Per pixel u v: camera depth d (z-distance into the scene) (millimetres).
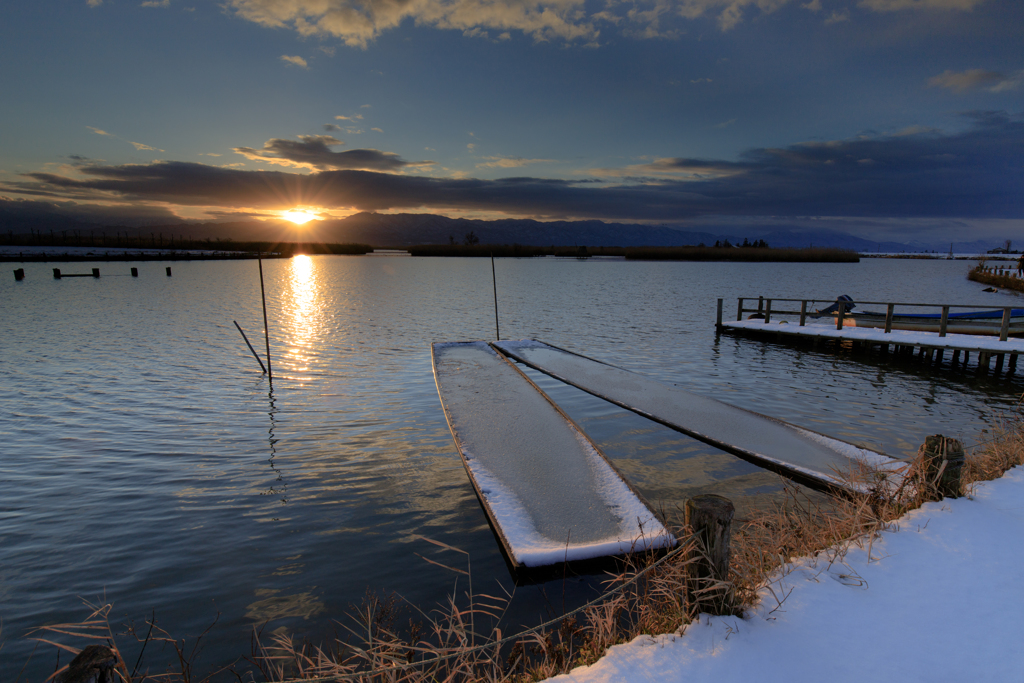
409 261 101312
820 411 9641
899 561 3400
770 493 5891
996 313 15961
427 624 3848
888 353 15492
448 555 4863
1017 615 2807
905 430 8492
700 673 2447
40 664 3539
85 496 6129
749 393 10977
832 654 2543
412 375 12664
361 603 4152
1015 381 12180
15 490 6277
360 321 22562
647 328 20812
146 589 4379
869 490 4621
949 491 4367
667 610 3172
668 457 7188
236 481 6574
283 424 8898
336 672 2979
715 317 24156
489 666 3248
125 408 9820
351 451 7629
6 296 31000
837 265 98500
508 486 5410
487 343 14727
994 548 3521
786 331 17172
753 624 2818
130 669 3436
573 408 9758
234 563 4758
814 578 3250
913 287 42719
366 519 5598
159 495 6172
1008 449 5574
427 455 7477
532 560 4117
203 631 3846
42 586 4426
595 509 4930
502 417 7793
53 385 11492
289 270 63781
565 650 3281
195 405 10055
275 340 17719
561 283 46406
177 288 37531
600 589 4102
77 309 25406
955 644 2590
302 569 4656
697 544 2932
